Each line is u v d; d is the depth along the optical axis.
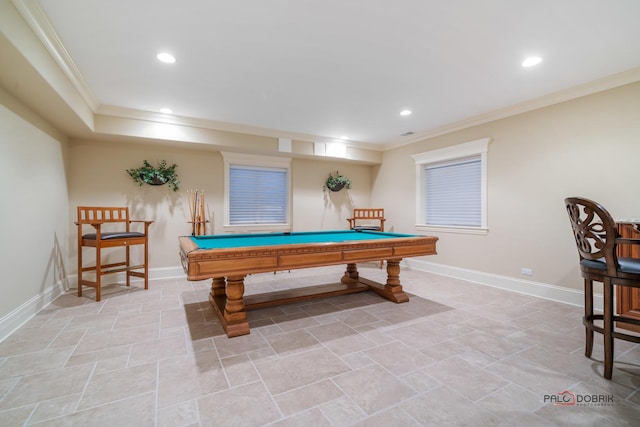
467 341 2.23
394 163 5.56
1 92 2.27
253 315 2.81
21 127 2.56
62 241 3.50
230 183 4.94
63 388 1.62
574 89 3.04
